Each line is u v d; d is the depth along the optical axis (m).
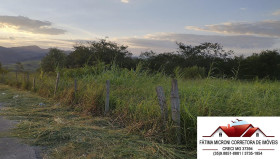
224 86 6.50
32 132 4.92
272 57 22.66
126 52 24.38
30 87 14.73
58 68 14.77
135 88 8.27
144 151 3.84
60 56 26.50
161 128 4.54
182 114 4.47
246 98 5.36
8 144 4.27
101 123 5.80
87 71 12.38
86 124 5.59
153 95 6.59
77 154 3.79
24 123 5.63
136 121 5.27
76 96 8.40
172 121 4.23
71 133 4.76
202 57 29.39
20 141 4.43
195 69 18.05
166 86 7.83
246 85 7.11
